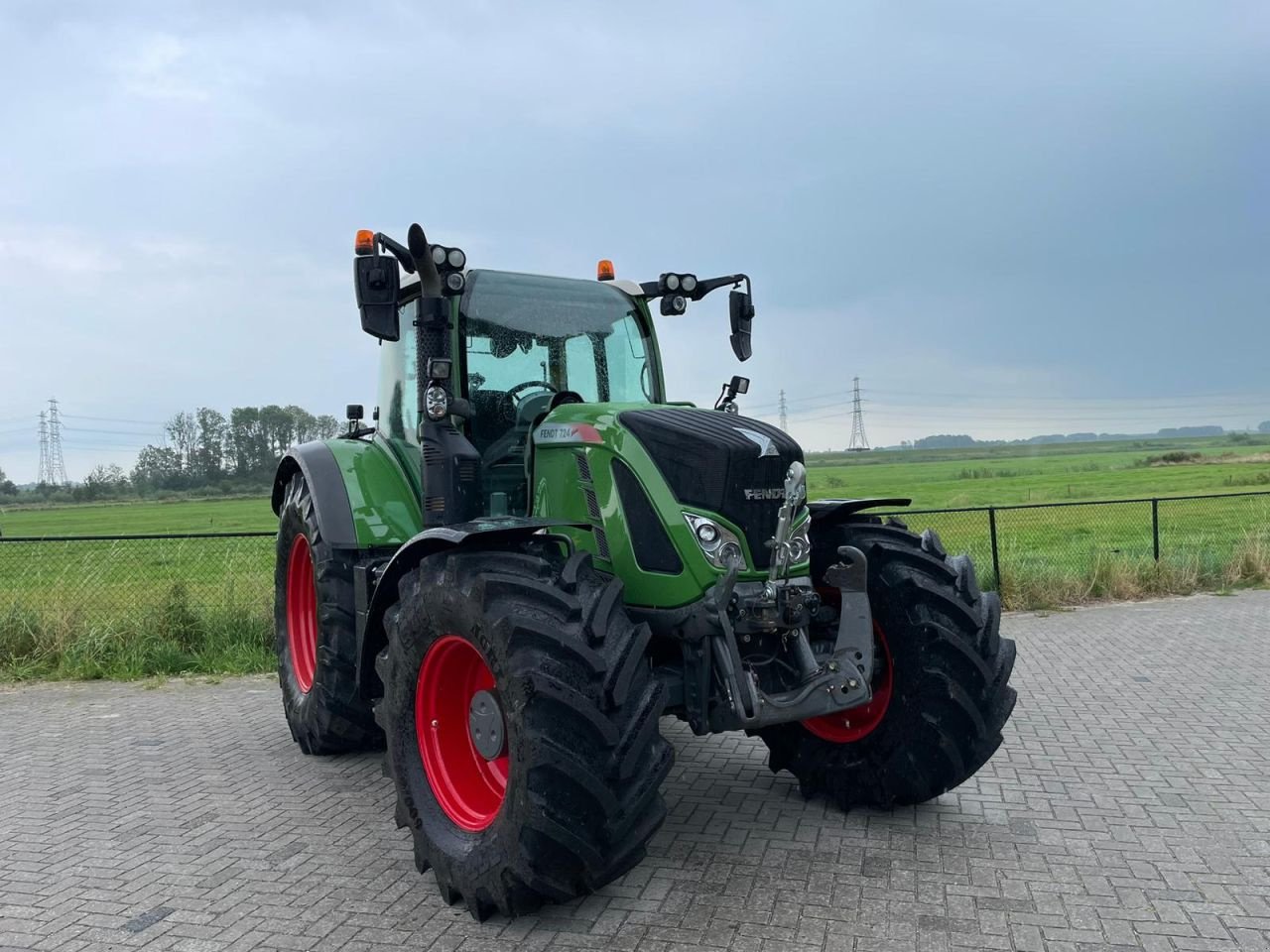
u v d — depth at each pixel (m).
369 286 4.01
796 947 3.17
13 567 9.91
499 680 3.36
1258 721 5.83
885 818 4.36
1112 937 3.20
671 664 3.99
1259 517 17.47
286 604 6.23
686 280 5.16
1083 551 12.32
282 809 4.73
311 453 5.72
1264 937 3.19
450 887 3.56
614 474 3.96
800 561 4.04
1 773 5.39
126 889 3.78
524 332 4.83
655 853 4.00
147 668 8.18
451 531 3.64
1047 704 6.32
